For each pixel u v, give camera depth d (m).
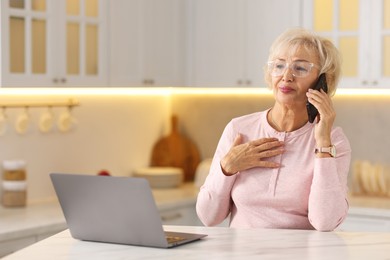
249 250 2.83
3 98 5.16
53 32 5.00
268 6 5.83
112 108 6.05
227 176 3.40
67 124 5.61
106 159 6.01
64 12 5.07
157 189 6.11
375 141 5.94
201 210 3.47
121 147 6.16
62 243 2.98
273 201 3.37
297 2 5.71
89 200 2.92
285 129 3.45
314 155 3.37
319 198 3.22
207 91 6.54
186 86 6.15
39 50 4.93
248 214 3.41
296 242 2.97
